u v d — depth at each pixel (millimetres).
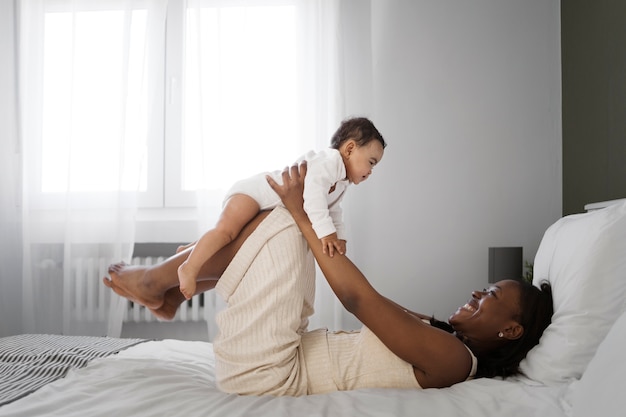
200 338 2773
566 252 1389
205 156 2670
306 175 1316
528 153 2691
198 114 2674
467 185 2713
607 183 2072
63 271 2695
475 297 1333
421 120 2736
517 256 2428
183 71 2777
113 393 1082
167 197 2809
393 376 1183
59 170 2756
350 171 1515
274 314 1162
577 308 1242
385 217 2725
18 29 2770
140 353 1454
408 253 2717
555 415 974
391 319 1131
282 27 2736
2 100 2736
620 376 825
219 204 2680
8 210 2732
